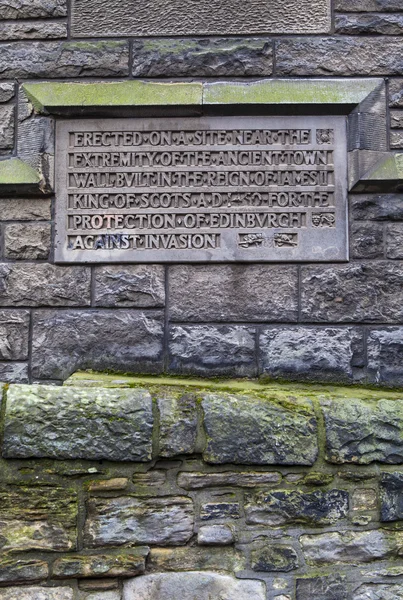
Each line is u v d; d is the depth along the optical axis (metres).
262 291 3.92
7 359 3.95
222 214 3.93
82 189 3.97
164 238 3.94
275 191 3.94
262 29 4.04
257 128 3.96
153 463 3.16
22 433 3.09
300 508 3.18
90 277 3.97
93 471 3.12
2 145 4.04
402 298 3.91
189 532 3.13
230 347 3.89
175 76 4.03
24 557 3.05
